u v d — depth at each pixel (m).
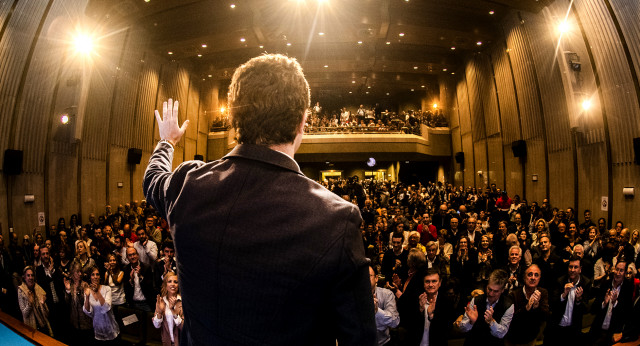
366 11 13.30
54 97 10.67
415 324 3.65
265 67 0.79
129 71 13.92
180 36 14.36
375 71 20.00
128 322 4.25
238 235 0.64
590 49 10.27
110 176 13.05
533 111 13.05
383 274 5.46
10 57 9.34
